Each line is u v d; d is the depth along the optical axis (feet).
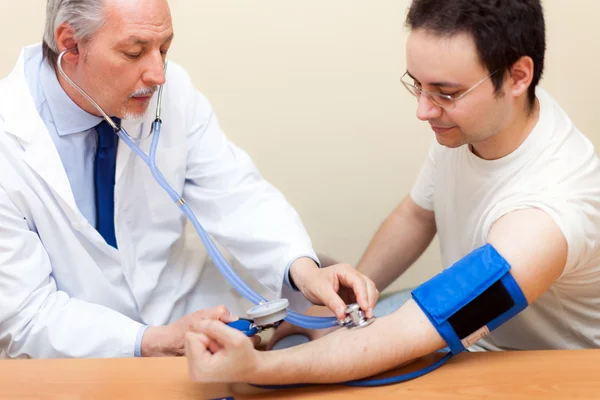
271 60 7.12
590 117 7.37
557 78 7.28
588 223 3.69
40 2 6.83
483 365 3.41
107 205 4.87
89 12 4.09
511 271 3.42
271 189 5.38
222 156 5.28
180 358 3.59
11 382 3.35
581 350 3.50
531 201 3.67
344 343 3.36
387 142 7.36
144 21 4.09
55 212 4.60
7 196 4.49
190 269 5.45
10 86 4.66
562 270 3.60
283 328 4.97
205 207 5.25
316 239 7.59
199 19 6.98
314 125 7.30
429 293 3.44
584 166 3.84
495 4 3.40
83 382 3.35
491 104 3.62
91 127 4.67
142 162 4.88
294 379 3.26
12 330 4.46
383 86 7.22
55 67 4.52
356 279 3.90
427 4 3.51
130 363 3.55
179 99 5.11
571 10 7.08
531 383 3.18
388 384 3.32
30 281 4.49
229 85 7.16
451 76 3.49
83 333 4.46
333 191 7.47
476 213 4.31
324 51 7.11
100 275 4.83
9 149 4.48
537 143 3.92
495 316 3.38
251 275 5.66
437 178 4.73
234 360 3.12
